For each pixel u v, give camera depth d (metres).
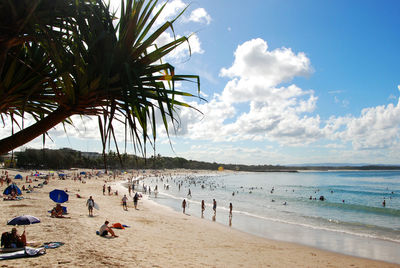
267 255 15.11
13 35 1.87
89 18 2.15
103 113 2.17
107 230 14.30
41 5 2.03
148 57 2.44
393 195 65.00
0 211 18.05
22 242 10.05
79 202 28.62
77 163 119.88
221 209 36.94
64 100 2.18
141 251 12.03
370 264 14.73
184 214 30.55
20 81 2.34
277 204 45.22
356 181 126.62
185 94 2.58
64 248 10.72
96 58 2.15
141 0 2.35
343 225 26.81
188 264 11.09
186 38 2.52
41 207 21.38
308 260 14.87
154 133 2.39
